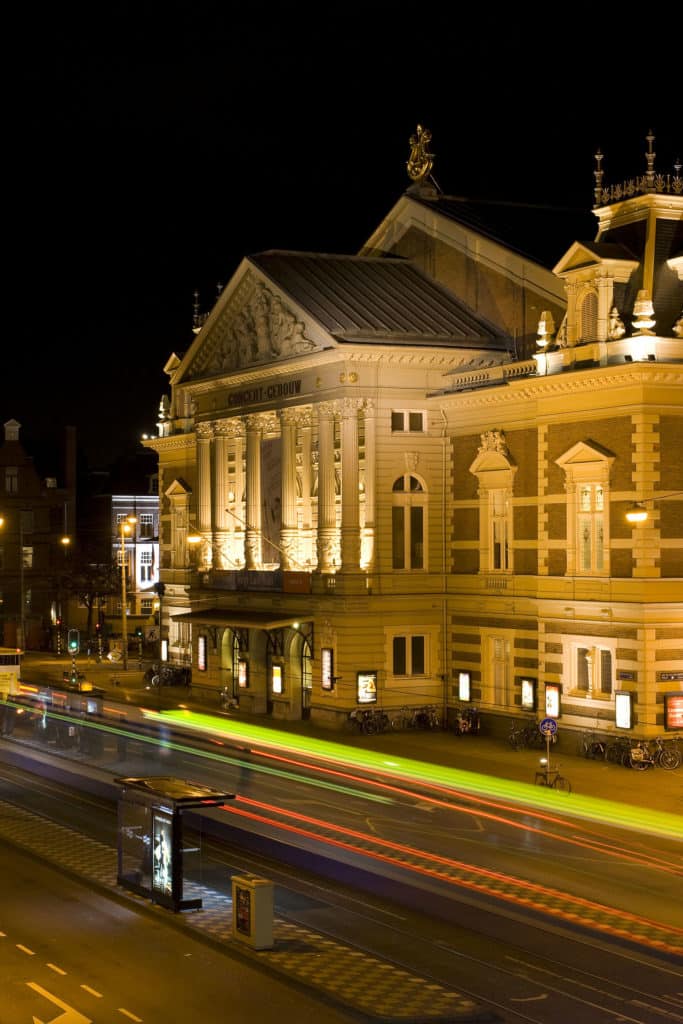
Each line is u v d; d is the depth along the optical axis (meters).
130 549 125.75
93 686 81.62
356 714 62.78
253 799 46.25
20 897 33.47
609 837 40.38
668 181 55.47
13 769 54.56
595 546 54.34
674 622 52.22
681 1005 25.19
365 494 63.62
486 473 61.44
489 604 61.47
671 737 52.09
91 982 26.62
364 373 63.34
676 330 52.84
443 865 36.69
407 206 71.31
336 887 34.22
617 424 53.06
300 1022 24.23
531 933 30.08
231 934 29.72
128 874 34.16
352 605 63.03
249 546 71.56
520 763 53.97
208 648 76.19
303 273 68.25
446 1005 25.12
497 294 65.06
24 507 121.81
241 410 72.00
